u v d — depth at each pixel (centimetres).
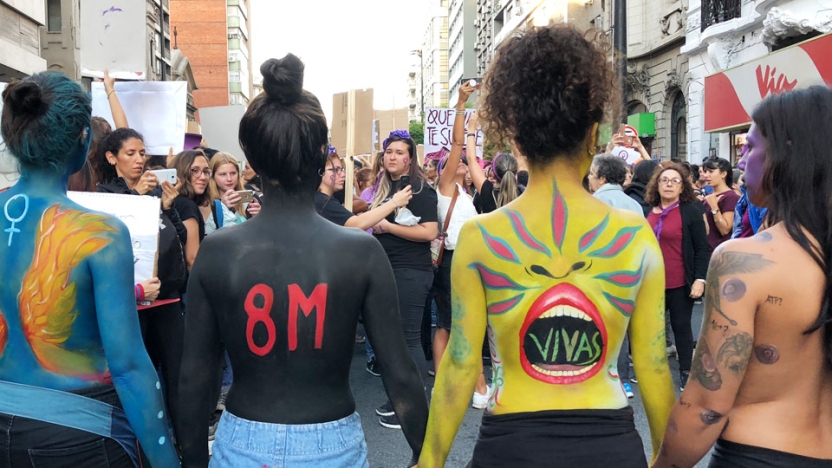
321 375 185
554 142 181
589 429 175
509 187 502
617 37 1172
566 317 178
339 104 576
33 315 190
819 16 1104
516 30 191
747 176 181
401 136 454
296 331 182
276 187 189
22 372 192
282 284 182
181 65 3972
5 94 193
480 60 5978
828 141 164
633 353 189
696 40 1714
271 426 180
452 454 407
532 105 179
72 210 195
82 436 191
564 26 183
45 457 187
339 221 416
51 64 1875
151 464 198
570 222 182
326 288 183
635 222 185
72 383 193
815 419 169
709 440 172
